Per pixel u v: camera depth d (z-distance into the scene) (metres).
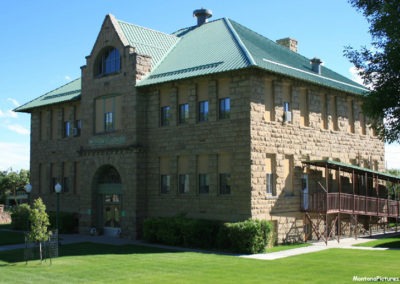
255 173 28.02
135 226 32.56
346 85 37.19
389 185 43.44
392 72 18.77
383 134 19.98
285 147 30.42
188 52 34.69
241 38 32.75
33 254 24.98
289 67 31.81
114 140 34.59
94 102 36.59
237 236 26.03
